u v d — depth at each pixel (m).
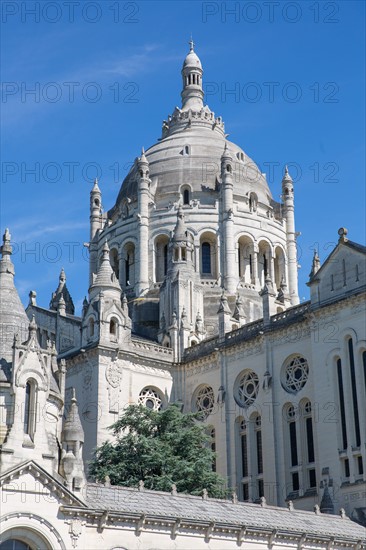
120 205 112.38
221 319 86.81
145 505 51.66
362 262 72.69
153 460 67.62
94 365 82.50
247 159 114.75
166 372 88.25
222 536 52.88
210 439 73.88
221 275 102.44
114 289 86.44
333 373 72.94
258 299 102.38
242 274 105.19
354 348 71.50
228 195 105.50
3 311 54.53
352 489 68.44
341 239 74.88
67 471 48.22
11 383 48.81
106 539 48.19
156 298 101.81
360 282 72.38
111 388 82.25
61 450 49.56
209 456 70.50
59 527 46.38
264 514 58.38
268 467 77.12
